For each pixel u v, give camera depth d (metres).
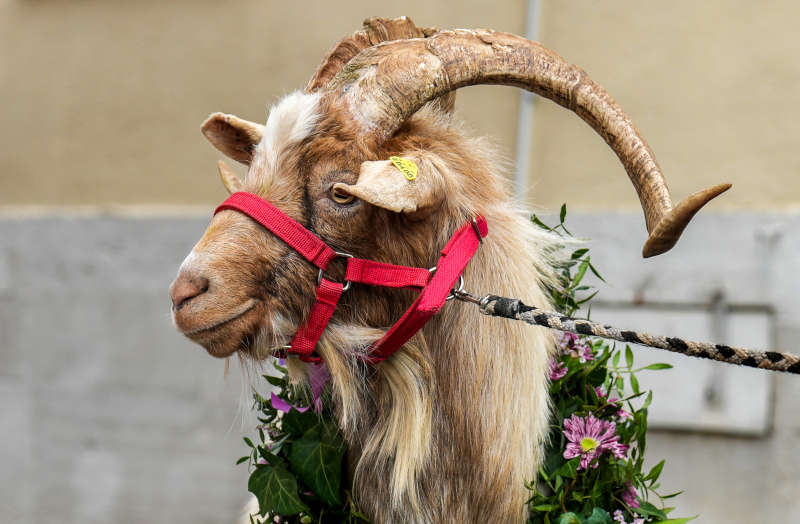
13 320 5.88
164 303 5.53
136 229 5.58
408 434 1.83
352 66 1.83
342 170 1.75
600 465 1.95
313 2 5.16
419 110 1.99
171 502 5.47
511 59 1.84
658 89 4.43
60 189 5.83
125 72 5.62
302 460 1.90
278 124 1.79
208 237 1.72
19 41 5.86
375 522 1.91
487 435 1.85
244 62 5.34
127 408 5.61
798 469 4.14
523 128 4.62
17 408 5.86
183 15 5.45
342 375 1.80
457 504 1.86
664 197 1.66
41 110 5.84
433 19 4.89
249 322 1.72
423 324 1.76
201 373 5.44
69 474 5.73
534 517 1.91
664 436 4.32
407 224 1.79
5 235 5.88
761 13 4.27
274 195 1.75
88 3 5.68
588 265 2.23
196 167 5.50
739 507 4.21
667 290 4.34
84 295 5.71
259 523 2.07
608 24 4.50
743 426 4.16
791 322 4.15
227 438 5.36
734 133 4.33
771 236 4.19
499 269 1.89
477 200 1.90
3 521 5.85
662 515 1.98
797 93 4.23
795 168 4.23
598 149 4.54
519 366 1.88
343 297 1.79
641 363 4.31
